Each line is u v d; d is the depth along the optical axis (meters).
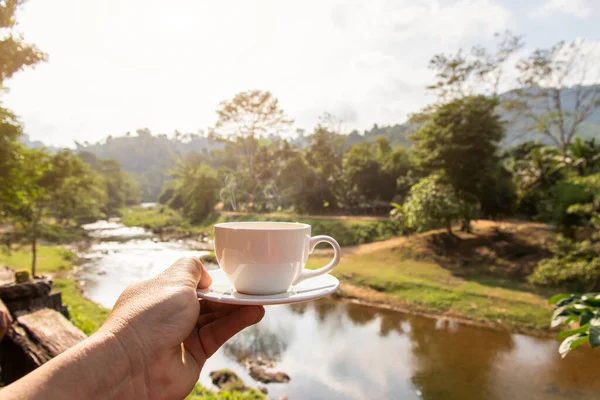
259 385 5.05
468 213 12.80
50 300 3.10
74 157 16.02
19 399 0.40
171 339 0.58
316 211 15.97
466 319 7.73
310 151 20.55
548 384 5.35
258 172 14.75
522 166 19.84
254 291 0.81
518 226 13.52
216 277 0.96
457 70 14.52
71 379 0.45
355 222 13.40
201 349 0.79
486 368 5.79
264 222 0.97
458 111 13.05
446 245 12.05
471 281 9.77
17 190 6.69
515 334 7.08
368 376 5.45
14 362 2.13
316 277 0.93
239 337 6.63
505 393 5.11
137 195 41.88
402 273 10.20
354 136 33.75
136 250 14.28
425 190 12.68
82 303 7.23
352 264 10.48
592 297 1.54
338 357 5.99
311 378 5.33
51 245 16.02
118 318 0.56
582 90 18.16
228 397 4.13
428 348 6.43
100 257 13.27
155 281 0.64
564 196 11.73
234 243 0.80
